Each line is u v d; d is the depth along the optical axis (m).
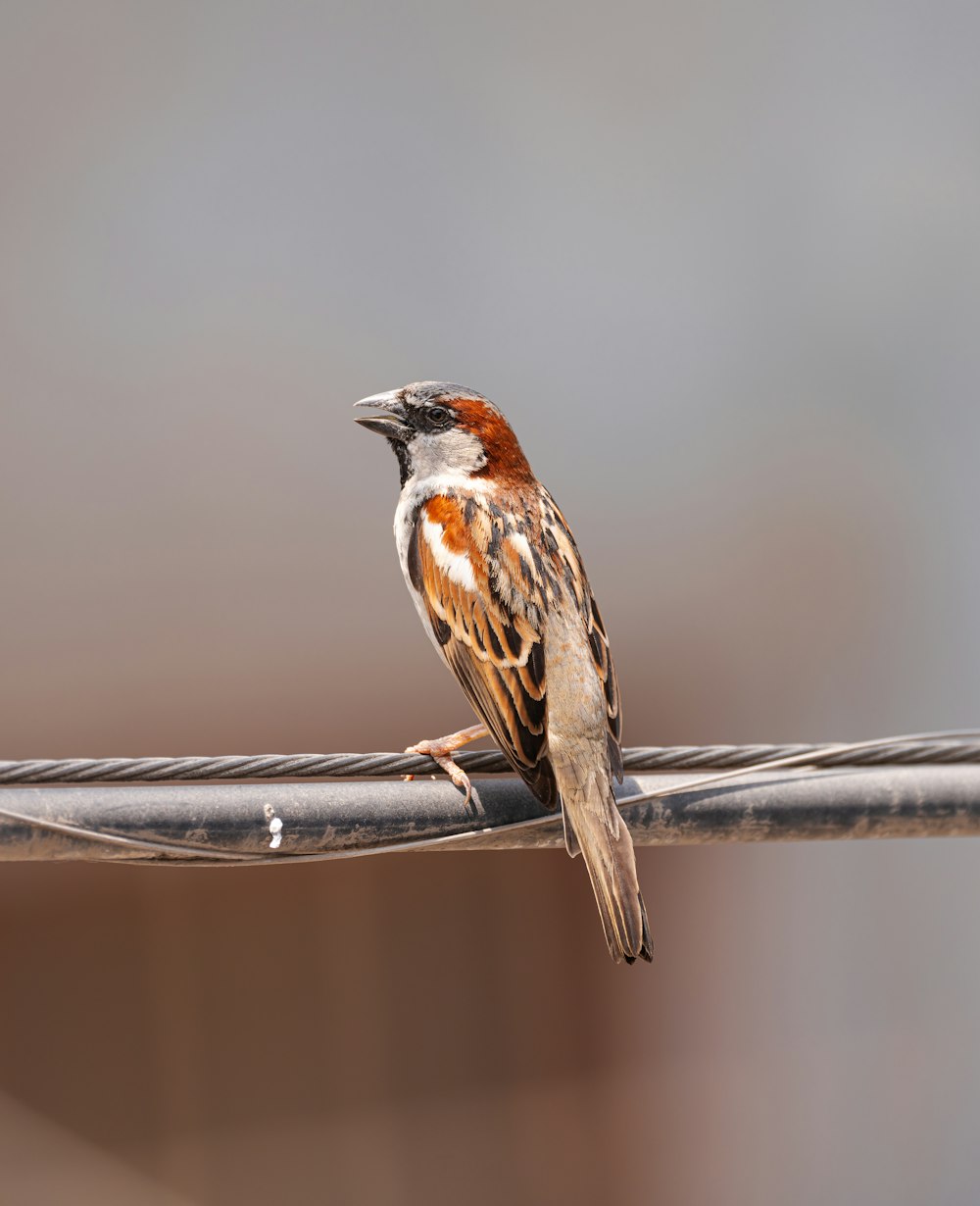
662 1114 14.42
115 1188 12.55
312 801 6.09
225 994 13.01
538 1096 13.79
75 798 5.89
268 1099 13.02
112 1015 12.75
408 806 6.21
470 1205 13.39
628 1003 14.34
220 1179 12.78
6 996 12.54
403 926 13.52
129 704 13.51
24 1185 12.38
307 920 13.27
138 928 12.90
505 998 13.75
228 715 13.62
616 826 6.29
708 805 6.52
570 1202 13.62
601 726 6.70
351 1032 13.27
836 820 6.55
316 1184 12.96
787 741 15.51
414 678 13.95
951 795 6.60
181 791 5.98
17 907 12.63
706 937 15.11
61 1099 12.59
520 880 13.87
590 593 7.30
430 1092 13.39
